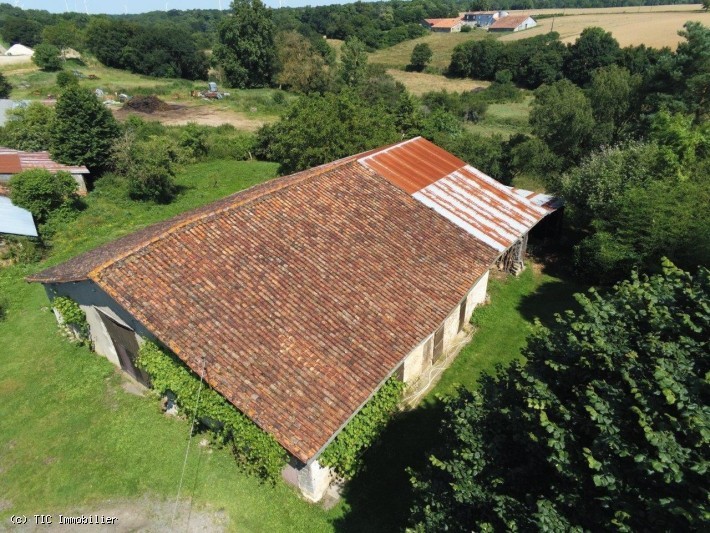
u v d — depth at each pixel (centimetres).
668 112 2898
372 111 3816
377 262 1673
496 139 4384
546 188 3484
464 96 8212
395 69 11238
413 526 1054
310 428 1135
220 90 8506
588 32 8300
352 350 1348
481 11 17900
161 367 1342
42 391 1677
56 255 2638
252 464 1321
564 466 778
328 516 1253
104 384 1686
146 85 8212
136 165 3500
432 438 1484
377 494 1313
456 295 1648
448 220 2019
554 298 2223
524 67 9219
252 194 1912
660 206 2036
